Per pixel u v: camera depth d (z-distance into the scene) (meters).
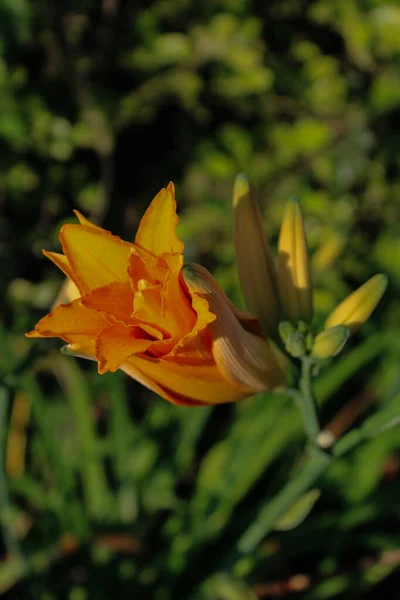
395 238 1.12
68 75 1.04
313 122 1.09
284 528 0.81
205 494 0.96
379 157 1.13
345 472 0.97
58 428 1.05
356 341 1.11
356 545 0.97
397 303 1.11
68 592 0.96
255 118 1.16
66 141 1.07
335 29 1.13
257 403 0.95
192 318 0.72
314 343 0.76
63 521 0.94
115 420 0.96
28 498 1.00
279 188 1.11
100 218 1.12
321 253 1.04
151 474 0.98
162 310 0.71
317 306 1.03
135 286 0.71
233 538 0.98
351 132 1.11
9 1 0.99
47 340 0.86
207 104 1.13
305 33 1.13
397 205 1.16
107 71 1.09
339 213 1.10
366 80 1.14
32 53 1.04
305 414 0.77
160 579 0.94
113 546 0.96
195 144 1.13
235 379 0.74
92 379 1.04
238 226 0.76
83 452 0.97
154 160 1.18
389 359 1.02
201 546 0.94
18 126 1.04
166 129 1.17
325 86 1.11
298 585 0.93
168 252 0.71
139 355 0.71
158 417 1.00
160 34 1.05
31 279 1.16
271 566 0.96
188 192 1.16
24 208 1.12
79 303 0.71
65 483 0.94
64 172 1.12
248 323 0.76
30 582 0.91
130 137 1.17
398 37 1.05
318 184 1.14
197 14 1.04
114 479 1.04
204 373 0.74
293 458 0.99
